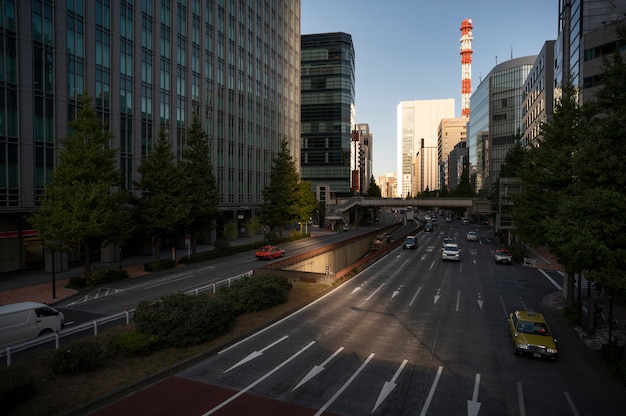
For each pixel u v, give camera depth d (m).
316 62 119.19
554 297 27.97
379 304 25.00
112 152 30.91
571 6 46.00
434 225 104.69
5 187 31.88
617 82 14.41
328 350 16.62
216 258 43.69
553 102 61.34
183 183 37.28
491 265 42.66
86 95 29.69
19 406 10.95
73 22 37.19
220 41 61.66
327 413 11.49
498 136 117.56
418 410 11.80
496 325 20.97
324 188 114.69
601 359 16.38
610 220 13.83
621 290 13.72
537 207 26.41
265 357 15.73
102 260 40.81
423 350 16.94
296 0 92.88
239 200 67.06
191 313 16.69
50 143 35.19
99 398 11.66
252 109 71.62
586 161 15.08
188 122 53.62
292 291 26.91
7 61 31.89
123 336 15.45
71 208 27.75
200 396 12.35
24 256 36.19
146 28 46.53
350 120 122.31
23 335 16.06
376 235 69.44
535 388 13.55
